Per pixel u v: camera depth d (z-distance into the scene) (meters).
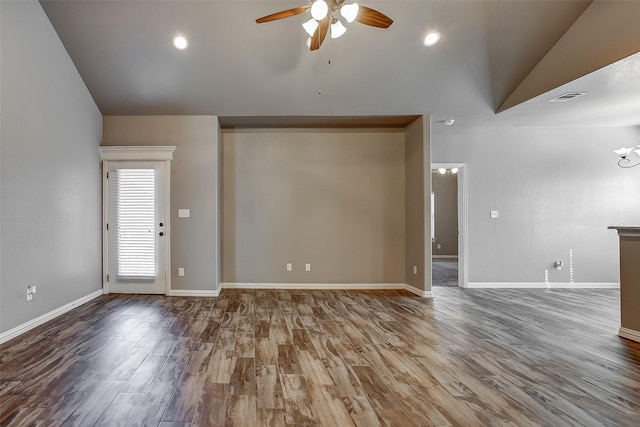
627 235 3.10
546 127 5.39
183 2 3.34
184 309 3.94
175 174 4.66
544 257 5.40
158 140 4.67
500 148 5.43
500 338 3.08
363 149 5.22
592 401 2.02
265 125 5.09
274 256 5.14
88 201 4.28
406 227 5.20
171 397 2.02
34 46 3.35
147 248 4.62
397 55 3.82
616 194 5.41
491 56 3.83
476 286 5.37
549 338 3.09
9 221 3.02
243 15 3.45
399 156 5.25
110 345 2.82
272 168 5.15
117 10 3.43
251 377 2.29
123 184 4.60
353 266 5.20
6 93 3.02
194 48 3.76
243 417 1.83
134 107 4.52
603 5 3.11
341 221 5.20
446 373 2.38
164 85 4.20
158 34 3.63
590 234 5.40
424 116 4.66
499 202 5.41
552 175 5.42
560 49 3.59
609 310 4.06
